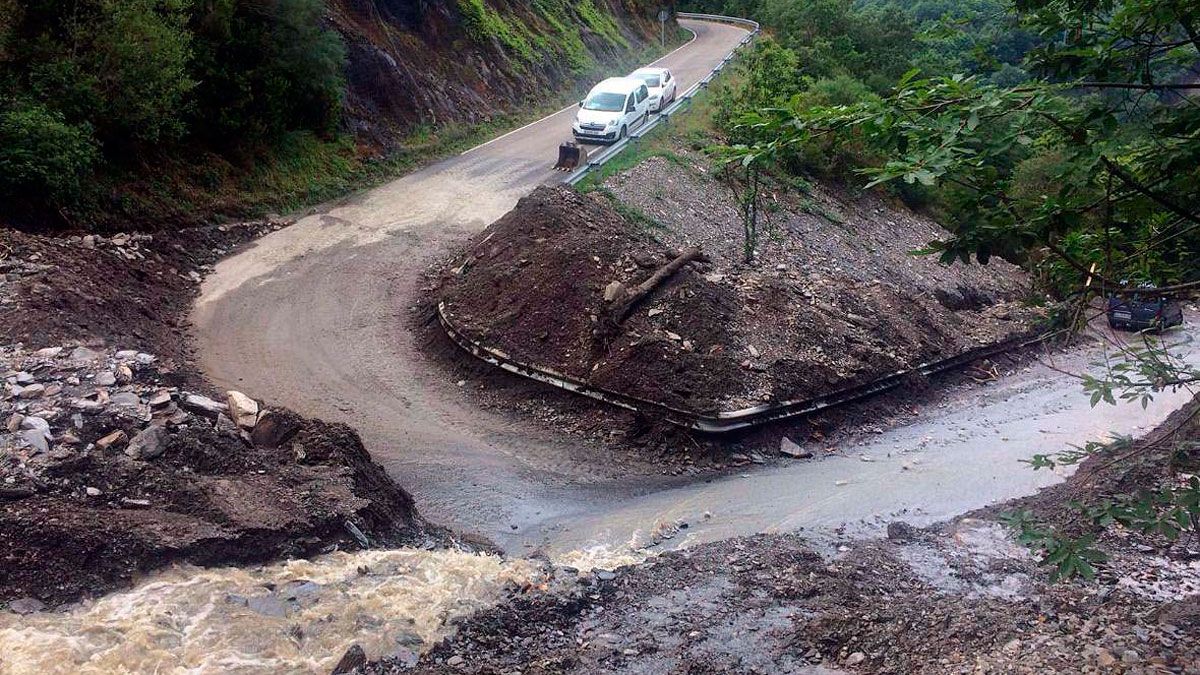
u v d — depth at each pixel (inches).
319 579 352.5
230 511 369.1
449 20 1339.8
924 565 404.2
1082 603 334.0
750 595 364.5
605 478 541.3
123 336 581.3
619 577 383.9
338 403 586.2
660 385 595.2
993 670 270.5
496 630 326.6
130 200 764.0
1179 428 248.5
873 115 226.7
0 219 662.5
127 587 327.9
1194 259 251.4
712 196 1020.5
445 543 424.5
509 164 1089.4
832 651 312.5
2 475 357.1
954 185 233.0
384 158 1053.8
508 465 539.8
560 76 1553.9
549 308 659.4
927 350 768.9
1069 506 247.1
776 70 1371.8
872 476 561.9
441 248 842.2
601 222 788.6
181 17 810.2
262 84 937.5
